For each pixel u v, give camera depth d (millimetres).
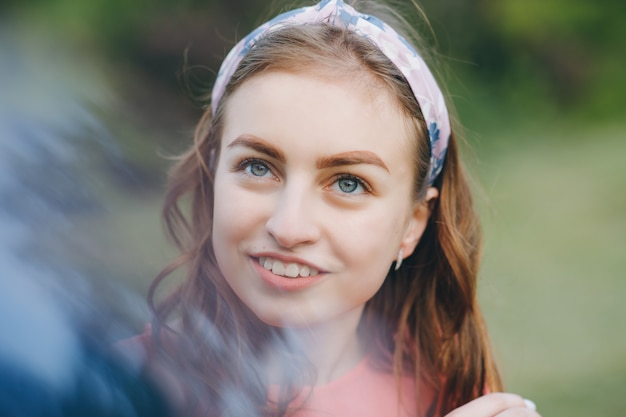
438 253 1562
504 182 6875
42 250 541
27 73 1070
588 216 5898
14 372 458
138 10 8164
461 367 1576
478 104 9133
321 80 1181
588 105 9688
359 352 1450
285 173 1155
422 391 1523
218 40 8125
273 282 1161
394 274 1552
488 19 9633
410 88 1314
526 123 9203
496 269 4055
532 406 1335
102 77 6984
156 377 584
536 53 9727
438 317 1574
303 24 1323
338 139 1150
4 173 589
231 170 1193
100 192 679
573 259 4906
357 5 1673
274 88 1178
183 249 1518
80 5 8086
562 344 3615
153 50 7973
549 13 9789
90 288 549
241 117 1192
